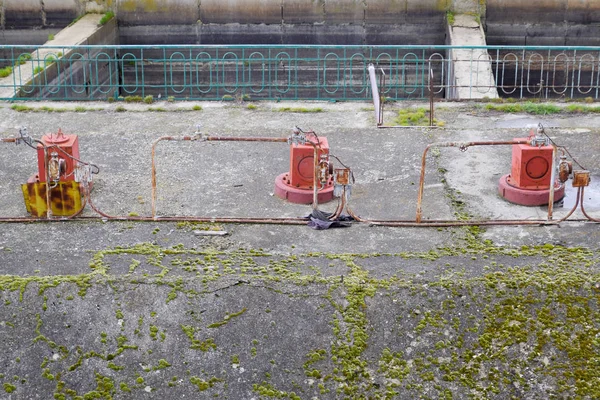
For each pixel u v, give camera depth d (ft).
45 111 42.65
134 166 34.27
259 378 22.63
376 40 70.03
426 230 28.02
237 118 41.29
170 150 36.14
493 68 69.82
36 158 35.19
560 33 69.00
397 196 31.17
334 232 27.84
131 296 23.79
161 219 28.53
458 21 66.39
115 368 22.79
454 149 35.88
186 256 25.89
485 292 23.94
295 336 23.25
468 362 22.88
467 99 44.01
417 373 22.72
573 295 23.81
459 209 29.96
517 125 39.78
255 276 24.38
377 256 25.98
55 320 23.44
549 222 28.14
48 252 26.07
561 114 41.39
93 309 23.59
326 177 28.55
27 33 72.43
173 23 70.54
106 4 70.38
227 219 28.48
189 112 42.42
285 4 69.36
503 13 68.90
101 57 66.13
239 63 70.49
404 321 23.48
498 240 27.20
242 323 23.43
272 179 32.83
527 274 24.57
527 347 23.02
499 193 31.14
